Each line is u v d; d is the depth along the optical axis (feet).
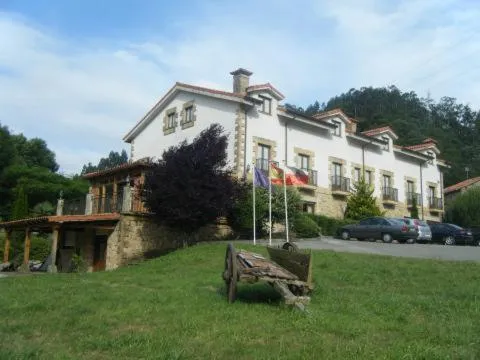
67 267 84.17
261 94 92.02
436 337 20.79
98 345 19.48
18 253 95.35
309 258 29.01
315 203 101.30
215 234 79.41
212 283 37.50
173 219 67.62
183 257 56.95
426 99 361.92
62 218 64.95
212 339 20.25
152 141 106.11
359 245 72.23
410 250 66.64
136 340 20.10
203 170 68.08
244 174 85.66
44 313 26.71
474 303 28.04
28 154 176.14
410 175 131.95
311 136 102.06
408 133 244.01
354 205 106.42
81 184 156.46
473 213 131.23
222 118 89.56
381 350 18.40
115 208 73.92
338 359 17.31
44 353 18.62
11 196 143.54
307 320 23.41
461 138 306.55
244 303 28.66
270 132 92.58
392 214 122.62
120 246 68.23
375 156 120.16
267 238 78.74
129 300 30.14
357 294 31.89
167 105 103.45
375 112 293.43
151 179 68.08
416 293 32.91
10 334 21.94
